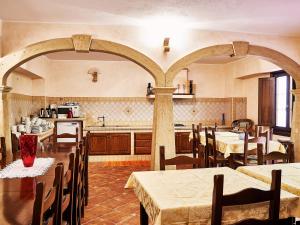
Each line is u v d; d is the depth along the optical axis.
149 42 4.75
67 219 2.43
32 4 3.70
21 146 2.82
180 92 7.94
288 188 2.36
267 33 5.11
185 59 4.84
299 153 5.38
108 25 4.64
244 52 5.02
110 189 4.81
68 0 3.56
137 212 3.79
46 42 4.49
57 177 1.82
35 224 1.32
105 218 3.59
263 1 3.59
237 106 8.04
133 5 3.75
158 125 4.80
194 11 3.99
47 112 7.27
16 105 6.09
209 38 4.94
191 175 2.63
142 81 8.04
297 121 5.45
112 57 7.40
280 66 5.32
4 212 1.64
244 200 1.74
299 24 4.56
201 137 5.92
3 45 4.38
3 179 2.38
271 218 1.84
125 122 8.02
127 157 7.48
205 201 1.93
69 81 7.80
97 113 7.92
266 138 4.61
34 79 7.39
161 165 2.81
